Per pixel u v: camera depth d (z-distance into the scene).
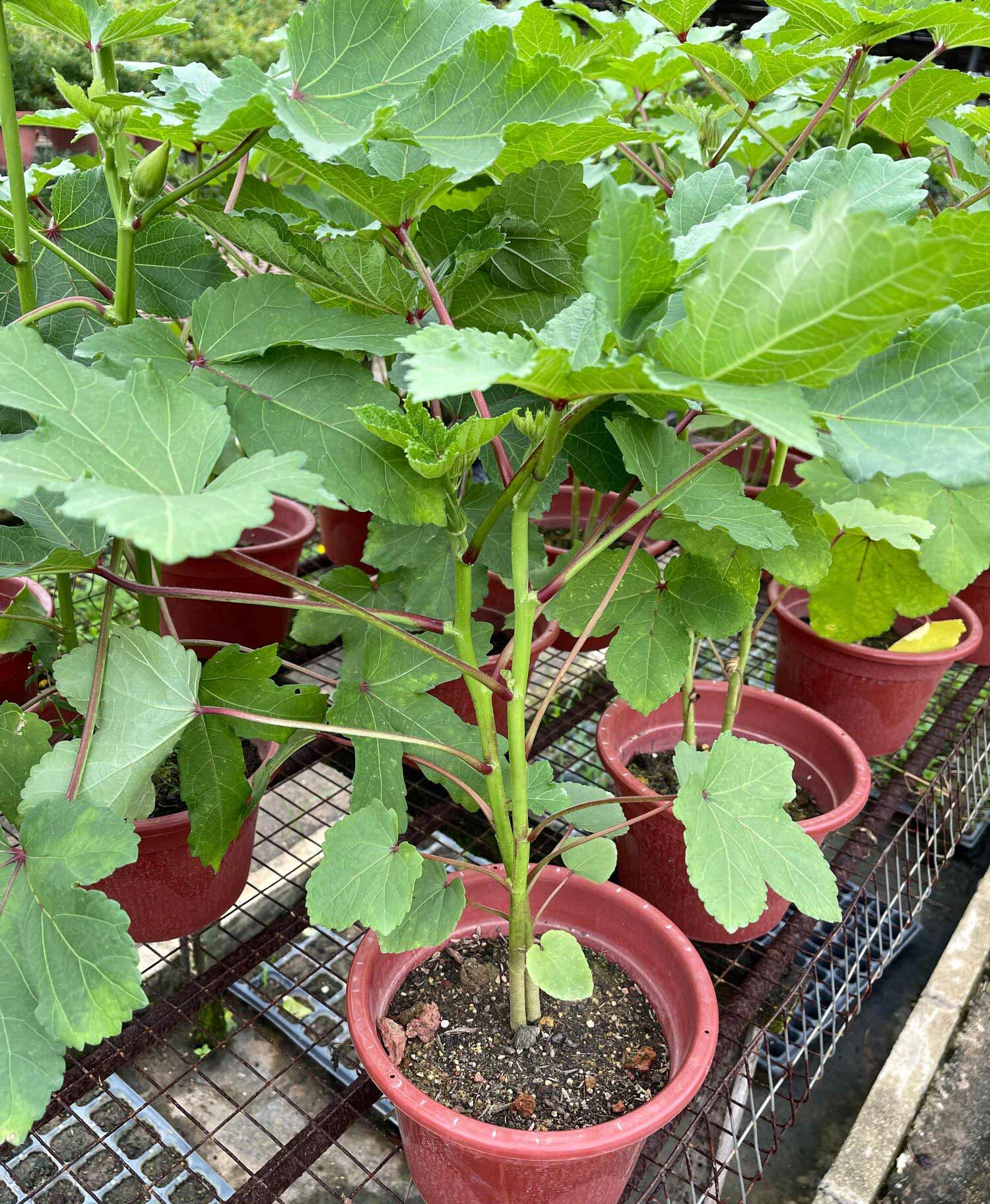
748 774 1.00
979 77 1.31
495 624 1.99
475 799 1.04
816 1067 1.58
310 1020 1.52
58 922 0.77
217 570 1.84
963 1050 1.58
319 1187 1.34
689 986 1.07
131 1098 1.42
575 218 1.13
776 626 2.59
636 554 1.21
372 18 0.87
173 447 0.77
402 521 0.87
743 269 0.59
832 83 1.54
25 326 0.77
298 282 1.07
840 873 1.56
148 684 0.99
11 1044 0.75
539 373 0.65
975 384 0.69
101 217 1.15
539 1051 1.06
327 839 0.91
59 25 0.97
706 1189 1.13
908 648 1.83
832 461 1.57
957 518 1.68
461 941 1.21
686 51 1.28
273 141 0.92
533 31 1.13
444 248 1.18
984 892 1.82
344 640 1.42
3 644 1.33
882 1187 1.37
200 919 1.30
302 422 0.91
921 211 1.86
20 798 1.06
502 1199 0.95
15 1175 1.30
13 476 0.66
